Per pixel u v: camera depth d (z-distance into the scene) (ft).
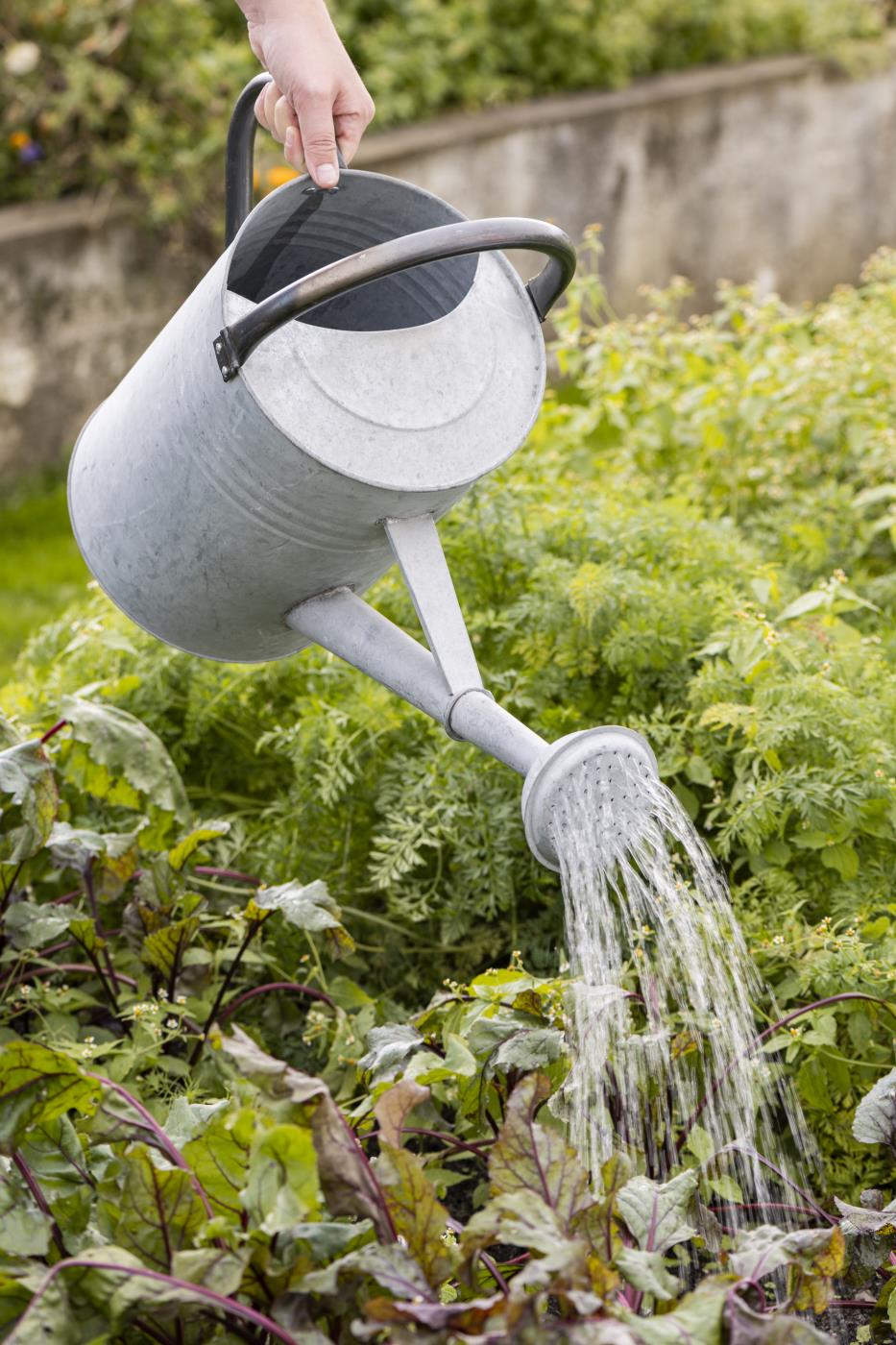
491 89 20.70
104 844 7.27
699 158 21.76
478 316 5.71
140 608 6.41
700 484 11.64
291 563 5.86
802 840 7.36
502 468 9.75
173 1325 5.03
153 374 5.92
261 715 9.26
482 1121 6.20
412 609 8.84
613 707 8.40
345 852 8.17
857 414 11.34
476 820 7.77
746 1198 6.49
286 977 7.96
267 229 5.90
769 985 7.09
